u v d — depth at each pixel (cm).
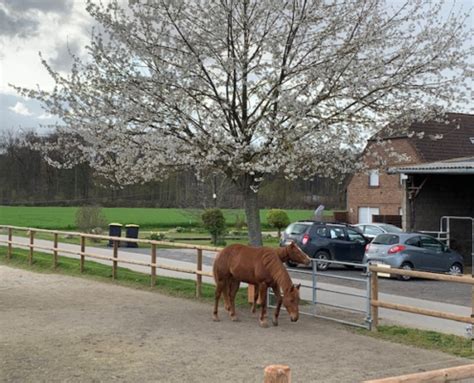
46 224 4506
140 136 1156
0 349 824
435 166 1991
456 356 834
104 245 2966
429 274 907
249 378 699
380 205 3688
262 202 5538
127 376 702
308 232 2050
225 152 1141
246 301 1231
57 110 1184
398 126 1224
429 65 1136
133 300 1277
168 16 1123
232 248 1052
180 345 865
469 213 2328
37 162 6662
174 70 1137
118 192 6719
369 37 1113
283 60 1145
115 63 1157
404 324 1049
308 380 696
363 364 777
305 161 1162
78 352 813
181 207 4150
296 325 1030
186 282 1489
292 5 1114
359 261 2088
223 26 1124
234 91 1157
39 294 1350
